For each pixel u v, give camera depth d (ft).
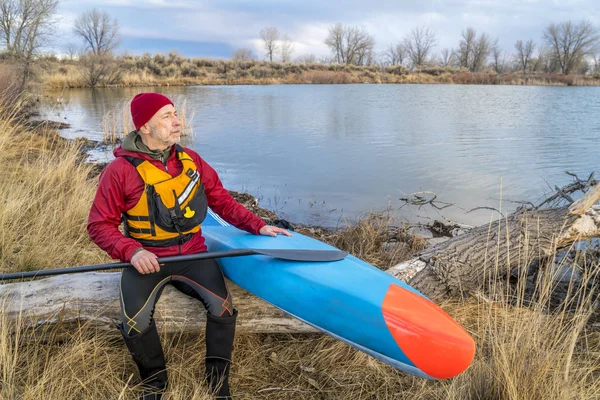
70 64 107.86
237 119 50.55
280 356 8.93
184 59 148.66
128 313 7.36
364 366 8.72
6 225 12.59
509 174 26.23
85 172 18.97
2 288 8.64
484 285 11.45
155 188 7.59
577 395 7.49
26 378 7.73
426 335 6.81
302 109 61.16
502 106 67.10
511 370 7.51
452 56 246.47
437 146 34.91
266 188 23.86
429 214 19.85
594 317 10.38
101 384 7.84
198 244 8.21
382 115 54.75
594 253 12.24
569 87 136.46
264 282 8.25
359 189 23.71
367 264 8.51
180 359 8.57
